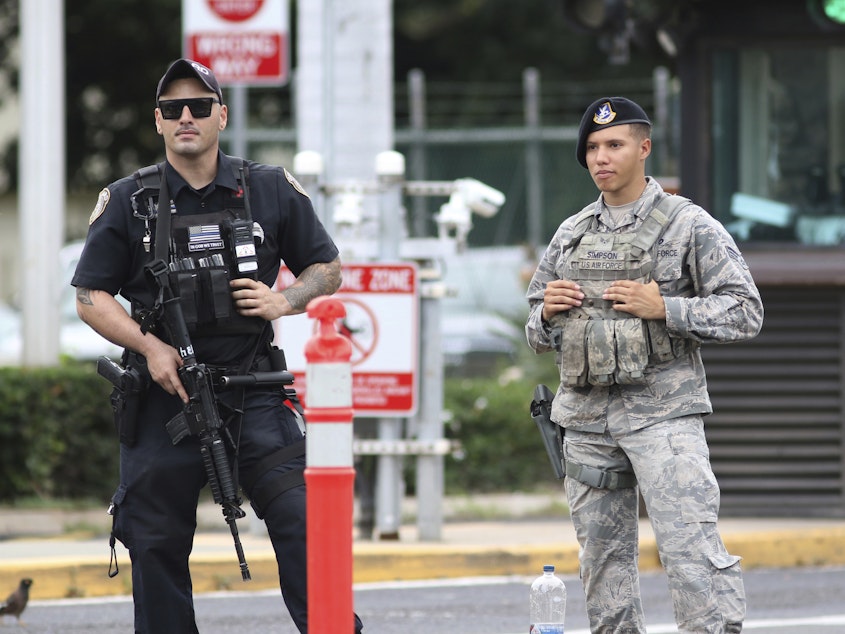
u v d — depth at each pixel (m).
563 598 22.05
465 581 33.66
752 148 39.09
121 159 112.56
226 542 35.41
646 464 20.33
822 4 37.28
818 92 38.84
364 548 34.06
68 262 67.69
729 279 20.39
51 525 38.75
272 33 40.31
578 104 99.88
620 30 37.16
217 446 19.42
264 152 71.69
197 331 19.88
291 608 19.75
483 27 116.06
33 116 43.19
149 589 19.95
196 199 20.14
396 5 115.44
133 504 19.94
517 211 76.00
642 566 35.25
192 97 19.81
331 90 39.50
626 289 20.28
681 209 20.72
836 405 38.66
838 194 38.75
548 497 46.38
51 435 42.09
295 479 19.91
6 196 121.31
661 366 20.55
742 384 38.81
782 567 35.97
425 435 35.22
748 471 38.81
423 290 35.00
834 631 28.14
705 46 38.94
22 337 43.56
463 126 109.81
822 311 38.72
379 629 28.34
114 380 20.02
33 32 43.03
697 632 19.98
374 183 35.19
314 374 16.84
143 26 107.38
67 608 30.41
